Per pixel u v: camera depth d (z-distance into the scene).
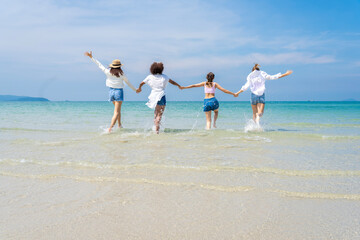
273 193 2.61
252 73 7.96
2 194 2.59
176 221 2.08
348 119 12.38
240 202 2.41
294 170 3.31
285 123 9.88
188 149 4.62
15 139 5.70
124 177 3.05
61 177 3.07
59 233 1.91
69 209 2.28
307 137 6.05
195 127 8.42
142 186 2.79
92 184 2.85
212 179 2.99
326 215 2.17
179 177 3.05
